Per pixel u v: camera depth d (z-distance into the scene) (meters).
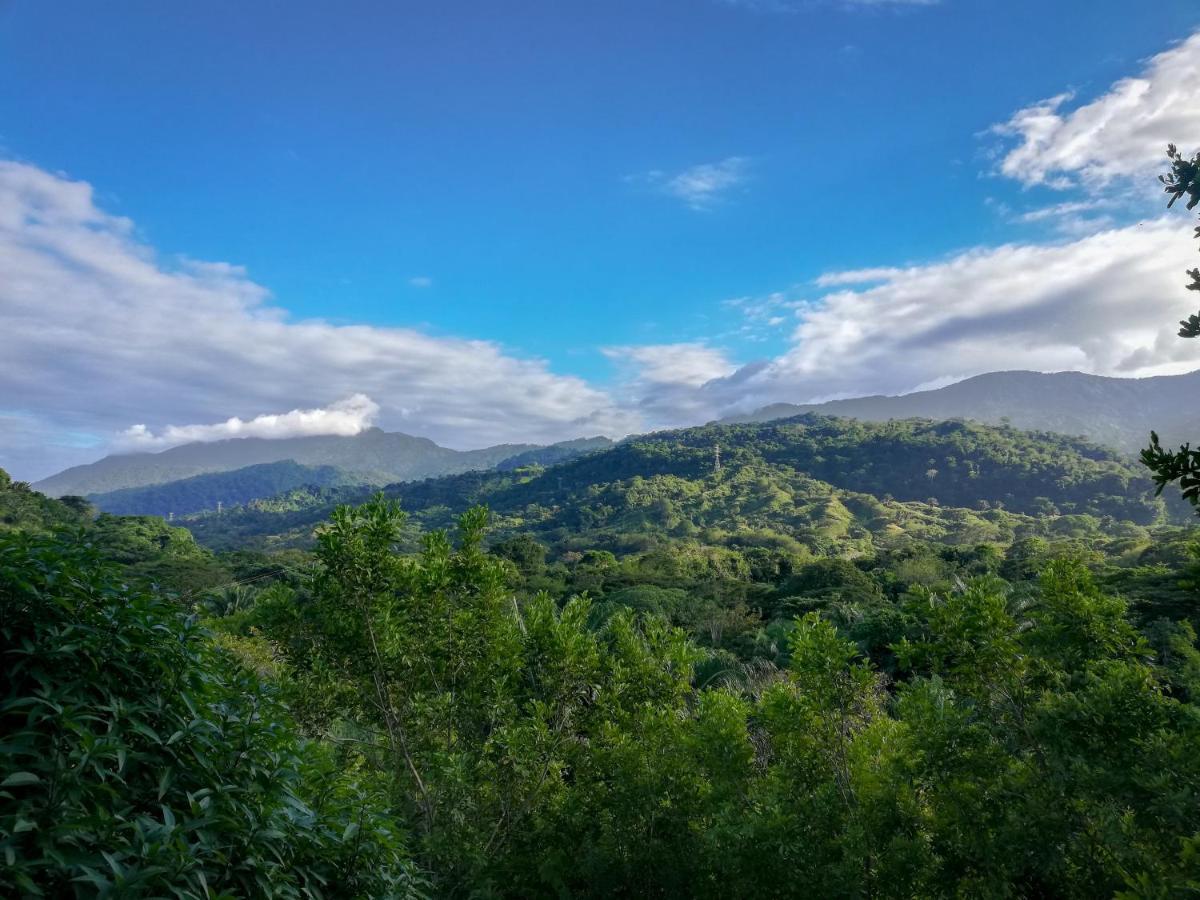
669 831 4.56
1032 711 3.79
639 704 5.50
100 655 2.10
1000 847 3.38
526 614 6.10
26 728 1.85
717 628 29.20
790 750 4.53
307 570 5.40
